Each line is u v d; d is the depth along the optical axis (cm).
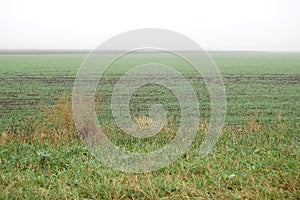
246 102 1251
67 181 585
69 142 769
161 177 594
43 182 582
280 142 782
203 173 628
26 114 1055
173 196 537
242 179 589
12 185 554
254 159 675
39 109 1106
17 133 866
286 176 589
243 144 771
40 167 650
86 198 545
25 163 659
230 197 533
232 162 657
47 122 909
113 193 551
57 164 659
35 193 537
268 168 634
